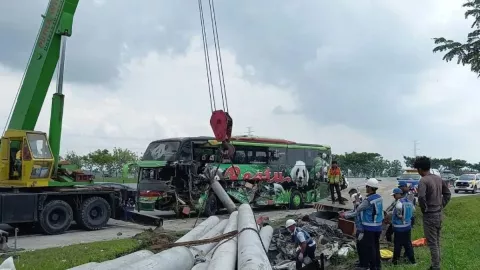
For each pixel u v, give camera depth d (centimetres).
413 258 953
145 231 1388
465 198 2361
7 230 1501
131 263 580
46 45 1455
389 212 1254
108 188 1599
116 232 1480
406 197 981
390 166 6316
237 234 795
